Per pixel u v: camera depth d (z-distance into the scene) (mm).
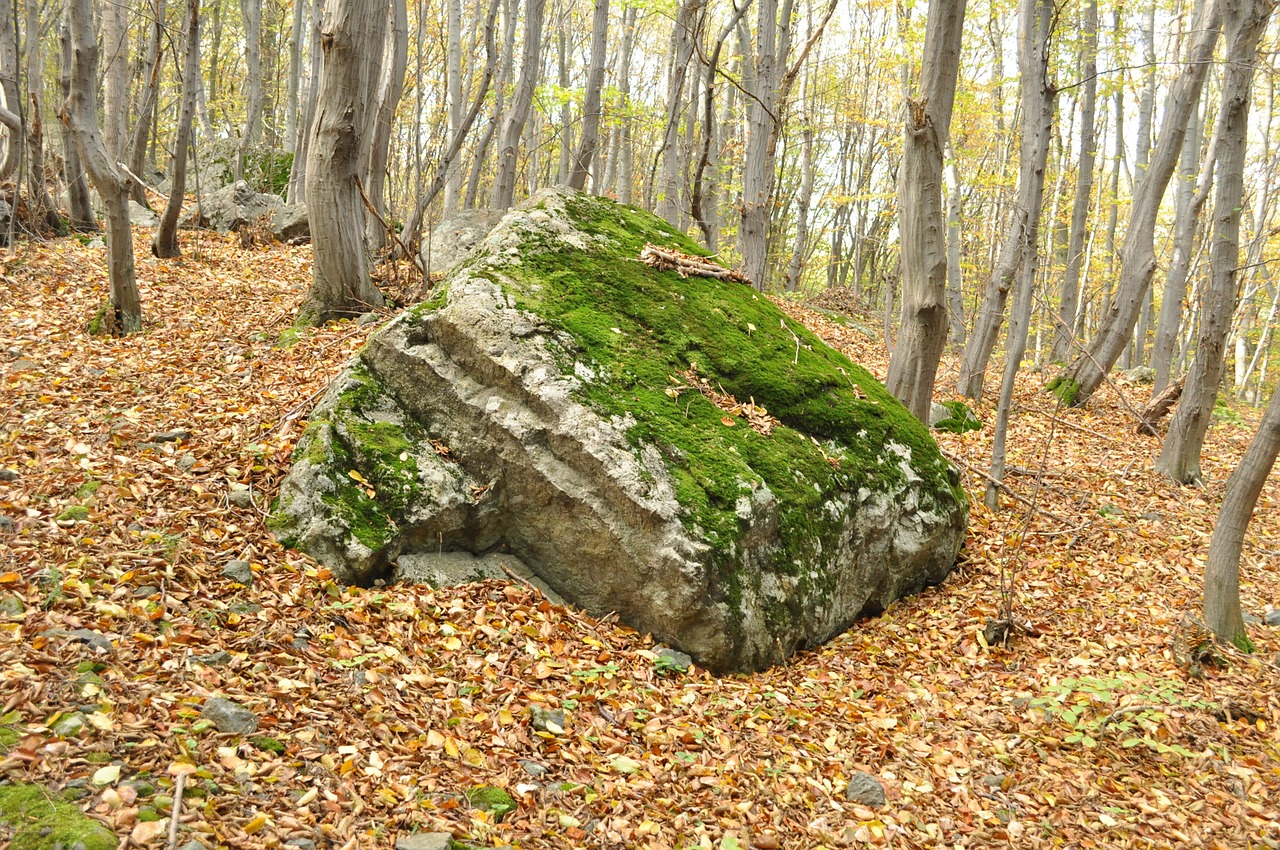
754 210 10523
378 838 2766
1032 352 26641
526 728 3691
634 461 4656
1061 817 3709
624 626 4734
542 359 4957
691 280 6258
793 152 25656
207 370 6727
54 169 14156
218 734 3000
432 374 5043
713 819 3352
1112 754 4195
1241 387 25219
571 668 4203
